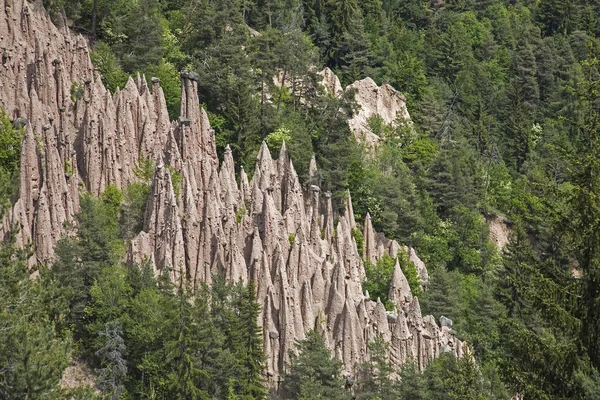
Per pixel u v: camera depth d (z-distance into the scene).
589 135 164.50
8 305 198.12
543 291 159.00
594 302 154.88
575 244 160.12
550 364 158.50
